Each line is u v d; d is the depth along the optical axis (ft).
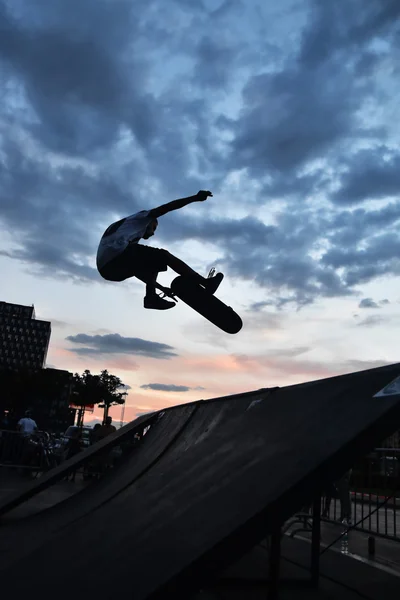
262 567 11.38
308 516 17.01
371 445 5.88
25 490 15.64
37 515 14.79
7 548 10.80
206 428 11.87
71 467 16.12
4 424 60.13
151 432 17.62
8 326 479.00
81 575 6.38
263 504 5.64
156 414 18.45
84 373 232.12
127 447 24.09
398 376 6.48
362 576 11.42
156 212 16.10
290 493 5.64
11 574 7.34
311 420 7.34
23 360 471.21
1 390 248.32
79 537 8.66
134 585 5.41
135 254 15.56
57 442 45.50
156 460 13.08
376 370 7.22
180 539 6.01
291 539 17.25
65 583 6.25
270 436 7.93
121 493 11.64
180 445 12.64
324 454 5.95
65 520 12.44
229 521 5.74
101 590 5.61
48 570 7.07
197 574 5.28
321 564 12.73
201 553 5.36
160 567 5.51
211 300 16.93
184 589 5.22
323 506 23.81
